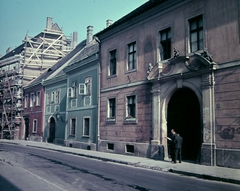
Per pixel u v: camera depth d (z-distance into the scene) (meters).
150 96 15.70
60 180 8.52
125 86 17.78
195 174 10.02
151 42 15.97
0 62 42.44
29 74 40.66
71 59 33.62
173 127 14.84
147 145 15.42
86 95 22.89
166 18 15.02
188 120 14.00
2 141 33.50
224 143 11.41
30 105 37.16
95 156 16.27
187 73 13.23
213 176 9.42
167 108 14.99
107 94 19.73
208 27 12.59
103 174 9.93
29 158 14.95
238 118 11.01
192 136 13.74
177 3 14.31
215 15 12.33
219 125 11.68
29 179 8.65
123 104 17.88
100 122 20.34
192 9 13.48
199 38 13.20
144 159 14.59
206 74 12.34
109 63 19.88
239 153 10.79
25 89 38.97
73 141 24.25
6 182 8.15
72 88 25.62
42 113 33.44
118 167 12.16
